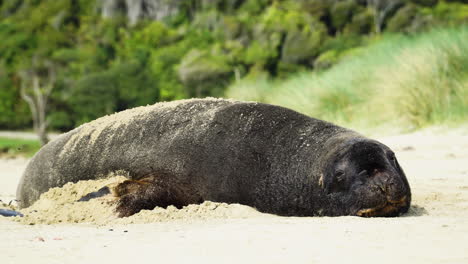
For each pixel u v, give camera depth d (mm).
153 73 142625
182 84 133000
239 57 143250
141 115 15391
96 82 132500
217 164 13688
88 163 15648
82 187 15062
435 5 158625
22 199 17500
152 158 14477
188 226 11320
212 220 11984
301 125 13422
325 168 12148
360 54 43031
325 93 36219
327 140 12711
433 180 17469
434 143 25656
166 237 10094
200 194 13883
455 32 32969
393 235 9461
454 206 13203
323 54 136875
